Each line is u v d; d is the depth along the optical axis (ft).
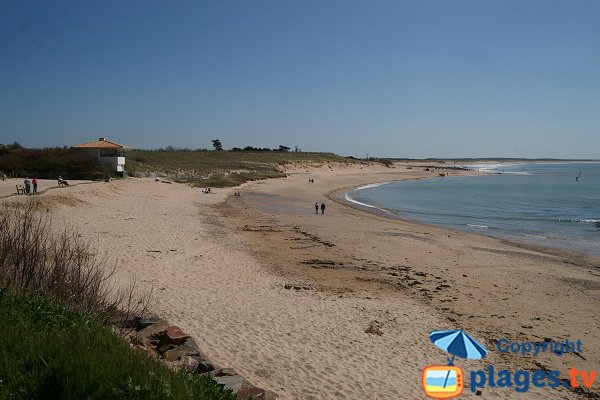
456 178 397.60
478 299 49.39
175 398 14.93
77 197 95.86
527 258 73.41
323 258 67.46
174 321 34.71
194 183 183.73
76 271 28.63
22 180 131.13
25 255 25.66
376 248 77.00
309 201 164.55
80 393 14.10
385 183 317.63
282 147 499.10
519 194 226.17
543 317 44.29
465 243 86.43
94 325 21.57
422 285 54.29
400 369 30.25
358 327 37.58
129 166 189.88
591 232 107.96
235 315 37.81
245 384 21.56
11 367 14.97
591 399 28.94
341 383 27.14
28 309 20.58
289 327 36.01
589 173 500.74
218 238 77.25
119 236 67.72
